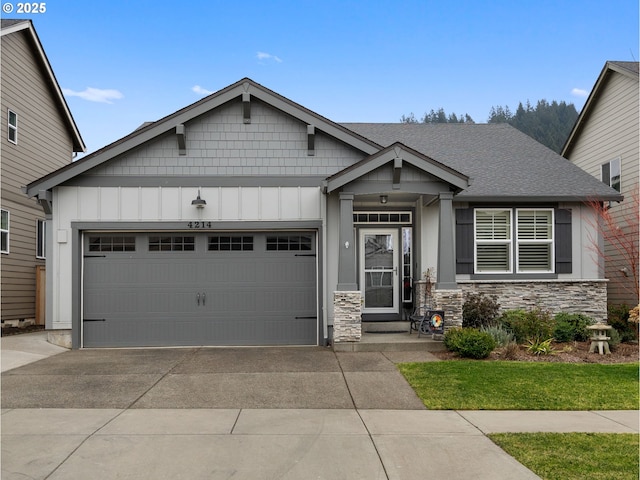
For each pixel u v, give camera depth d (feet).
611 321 39.58
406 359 30.50
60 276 36.52
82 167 36.11
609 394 23.38
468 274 41.06
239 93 36.88
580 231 42.50
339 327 33.47
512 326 36.47
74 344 35.99
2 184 47.21
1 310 46.85
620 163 53.98
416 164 33.76
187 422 19.40
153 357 32.27
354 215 40.93
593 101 58.13
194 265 37.32
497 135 53.57
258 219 37.19
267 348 35.81
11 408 21.29
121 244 37.32
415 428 18.85
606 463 15.47
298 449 16.65
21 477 14.47
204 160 37.37
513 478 14.48
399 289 40.68
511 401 22.33
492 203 41.70
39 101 54.75
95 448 16.65
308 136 37.17
